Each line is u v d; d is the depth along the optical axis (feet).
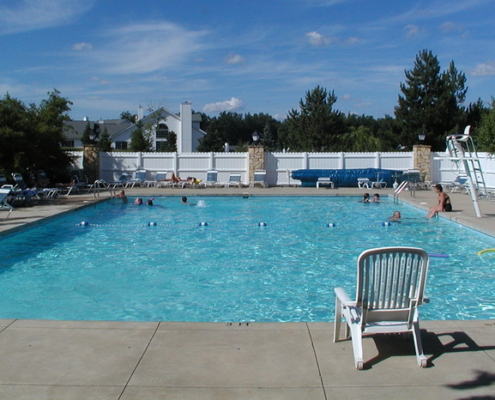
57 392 12.46
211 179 84.84
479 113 120.06
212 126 307.37
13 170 65.82
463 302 23.82
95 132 87.35
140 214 55.11
